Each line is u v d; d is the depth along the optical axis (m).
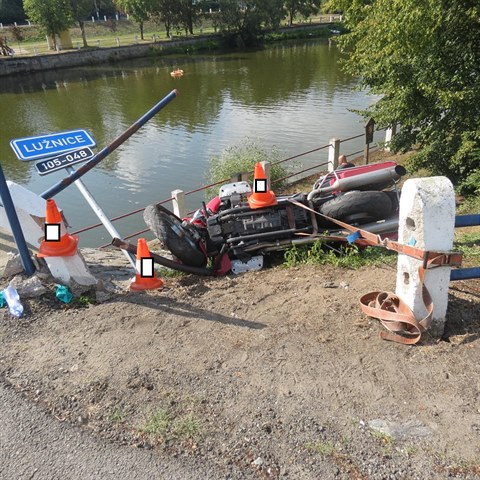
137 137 23.12
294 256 5.57
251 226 5.78
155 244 9.22
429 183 3.35
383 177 6.07
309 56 53.44
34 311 4.46
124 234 13.04
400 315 3.59
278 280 5.05
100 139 23.11
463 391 3.13
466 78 9.48
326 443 2.84
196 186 16.59
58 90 38.44
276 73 41.62
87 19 76.75
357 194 5.75
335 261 5.34
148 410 3.19
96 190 16.59
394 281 4.66
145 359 3.71
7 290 4.58
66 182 6.02
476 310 3.94
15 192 5.10
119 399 3.31
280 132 22.39
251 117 25.84
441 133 10.32
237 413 3.11
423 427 2.90
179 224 5.86
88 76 45.25
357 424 2.95
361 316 4.05
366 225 5.87
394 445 2.79
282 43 69.06
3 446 3.03
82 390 3.42
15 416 3.24
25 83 42.97
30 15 53.44
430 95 9.78
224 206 6.46
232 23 64.56
